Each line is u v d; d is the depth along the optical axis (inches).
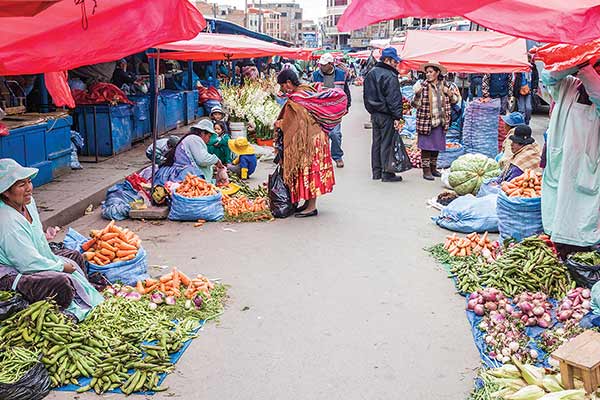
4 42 183.0
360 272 238.5
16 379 145.6
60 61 191.8
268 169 471.2
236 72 1023.6
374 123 411.2
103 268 212.7
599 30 151.7
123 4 181.2
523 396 139.1
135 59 636.7
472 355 171.8
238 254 260.5
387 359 169.5
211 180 357.4
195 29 193.0
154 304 195.9
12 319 166.1
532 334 182.2
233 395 151.4
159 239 283.0
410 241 279.4
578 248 228.4
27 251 172.7
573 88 218.4
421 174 445.4
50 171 378.3
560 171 221.9
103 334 173.6
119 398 150.0
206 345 177.3
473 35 420.2
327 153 317.7
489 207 293.1
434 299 211.8
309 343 178.9
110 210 317.7
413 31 421.1
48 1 125.0
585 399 134.1
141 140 541.3
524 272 214.1
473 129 457.1
